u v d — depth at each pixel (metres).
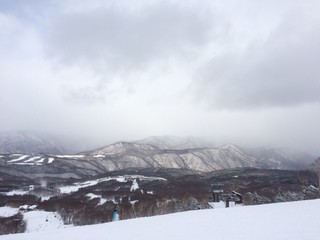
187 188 194.38
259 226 21.45
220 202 89.94
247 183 195.75
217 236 19.03
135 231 23.58
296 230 19.09
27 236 25.36
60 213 153.00
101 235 22.94
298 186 120.50
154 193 188.12
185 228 23.16
